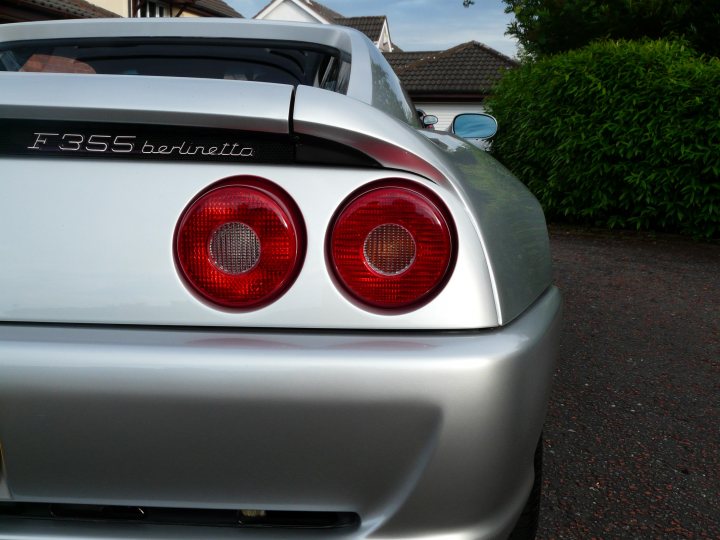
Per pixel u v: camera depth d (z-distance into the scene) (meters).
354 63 1.92
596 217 7.99
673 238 7.32
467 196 1.13
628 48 7.46
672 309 4.41
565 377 3.12
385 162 1.08
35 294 1.05
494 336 1.09
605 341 3.69
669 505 2.05
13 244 1.05
